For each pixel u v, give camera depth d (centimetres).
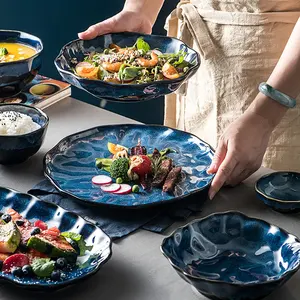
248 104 211
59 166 167
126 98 173
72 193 154
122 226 147
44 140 185
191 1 216
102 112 203
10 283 124
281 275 124
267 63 206
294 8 201
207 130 224
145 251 140
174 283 130
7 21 321
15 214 144
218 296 122
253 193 162
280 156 212
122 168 160
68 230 141
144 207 149
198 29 210
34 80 215
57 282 125
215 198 160
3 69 191
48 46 326
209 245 137
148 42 203
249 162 163
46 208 146
